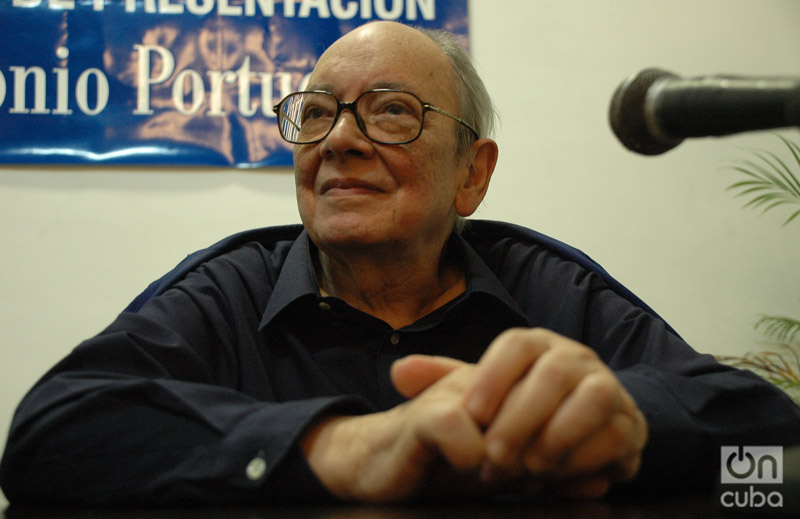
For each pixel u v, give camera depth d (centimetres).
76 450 67
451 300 123
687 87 52
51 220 256
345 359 112
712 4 291
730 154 285
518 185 277
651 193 282
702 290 280
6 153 252
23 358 251
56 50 256
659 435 71
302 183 117
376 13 270
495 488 58
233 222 262
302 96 118
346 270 118
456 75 123
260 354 112
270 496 62
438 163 115
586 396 53
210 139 261
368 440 59
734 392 80
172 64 261
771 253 284
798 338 279
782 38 292
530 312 125
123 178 260
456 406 54
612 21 286
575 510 55
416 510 55
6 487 69
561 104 281
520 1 282
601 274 127
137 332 95
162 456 65
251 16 264
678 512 54
